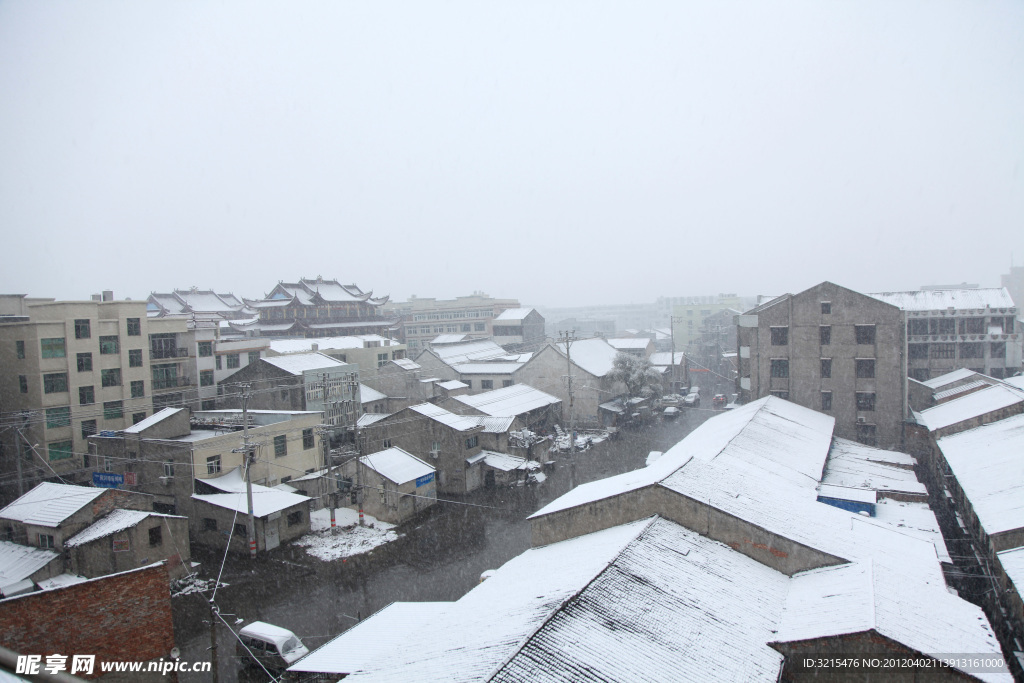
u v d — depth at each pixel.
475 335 104.75
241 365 57.47
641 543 20.16
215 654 19.45
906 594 17.31
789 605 18.08
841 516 23.12
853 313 42.78
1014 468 27.09
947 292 62.16
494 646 15.48
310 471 42.44
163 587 18.36
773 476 28.42
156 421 36.00
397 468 37.31
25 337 40.50
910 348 60.03
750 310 52.44
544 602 17.31
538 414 56.75
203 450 34.75
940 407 43.19
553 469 46.31
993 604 22.83
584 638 15.41
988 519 23.56
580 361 63.50
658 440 54.31
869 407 42.66
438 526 35.12
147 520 27.81
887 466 35.12
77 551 26.45
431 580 28.05
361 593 26.97
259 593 27.14
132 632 17.56
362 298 99.38
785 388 44.91
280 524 32.44
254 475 37.81
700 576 19.02
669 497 21.92
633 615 16.59
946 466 34.66
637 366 61.53
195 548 32.47
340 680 17.17
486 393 56.22
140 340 46.69
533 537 24.39
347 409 53.12
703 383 90.12
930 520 27.30
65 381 41.53
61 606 16.22
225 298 111.75
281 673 20.48
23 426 36.66
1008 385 41.22
